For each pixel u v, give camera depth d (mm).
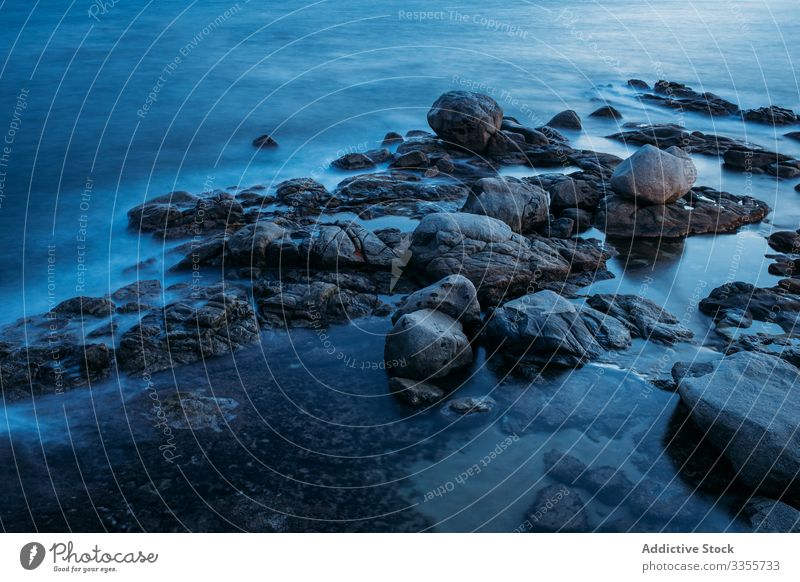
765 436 8617
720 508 8383
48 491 8469
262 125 26453
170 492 8516
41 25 45125
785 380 9656
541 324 11562
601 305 13094
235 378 10820
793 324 12469
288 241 14516
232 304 12484
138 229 16547
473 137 22812
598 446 9445
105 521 8039
